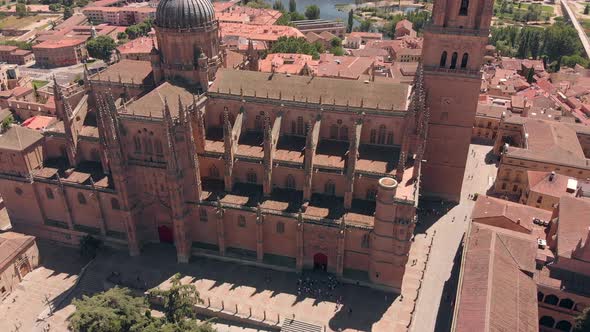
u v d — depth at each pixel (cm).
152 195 10588
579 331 7875
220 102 11150
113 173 9981
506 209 10544
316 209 9975
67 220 11425
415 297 9706
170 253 10988
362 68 18562
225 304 9525
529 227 10175
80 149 11594
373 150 10575
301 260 10119
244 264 10581
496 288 8238
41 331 9300
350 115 10450
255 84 11200
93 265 10675
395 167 10031
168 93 10600
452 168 12412
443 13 10794
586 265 8725
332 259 10062
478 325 7544
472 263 9012
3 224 12262
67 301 9919
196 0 10775
